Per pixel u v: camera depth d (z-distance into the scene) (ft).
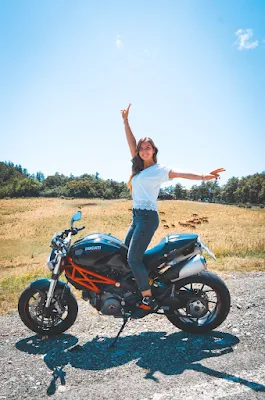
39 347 13.33
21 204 357.82
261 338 12.92
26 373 11.35
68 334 14.48
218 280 13.52
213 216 201.77
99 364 11.80
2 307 18.17
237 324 14.34
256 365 10.99
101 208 295.48
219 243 47.93
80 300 19.13
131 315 13.34
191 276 13.60
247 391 9.60
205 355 11.96
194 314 13.48
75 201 386.11
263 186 601.21
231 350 12.18
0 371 11.52
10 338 14.23
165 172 12.74
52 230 198.49
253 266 26.68
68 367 11.67
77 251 13.82
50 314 14.14
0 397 10.07
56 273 13.89
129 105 16.34
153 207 12.99
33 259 99.60
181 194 627.05
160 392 9.85
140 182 12.95
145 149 13.48
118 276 13.69
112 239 13.96
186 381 10.34
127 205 309.01
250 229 111.34
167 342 13.21
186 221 179.83
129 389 10.14
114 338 13.89
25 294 14.12
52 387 10.50
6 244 152.87
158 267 13.66
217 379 10.32
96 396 9.87
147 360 11.89
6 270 64.69
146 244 12.87
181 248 13.42
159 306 13.53
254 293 18.26
